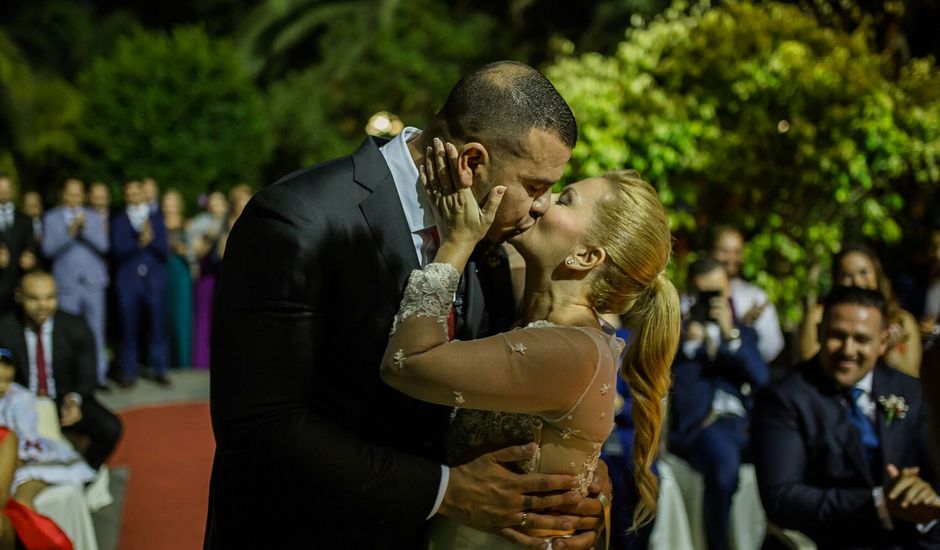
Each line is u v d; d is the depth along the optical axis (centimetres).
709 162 617
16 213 823
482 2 1435
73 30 1543
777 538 346
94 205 887
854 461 310
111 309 896
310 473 199
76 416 520
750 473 447
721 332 453
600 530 228
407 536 223
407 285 204
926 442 315
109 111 1136
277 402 198
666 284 238
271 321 198
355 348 208
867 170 630
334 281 205
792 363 481
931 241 570
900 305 585
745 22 647
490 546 217
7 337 519
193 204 1147
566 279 223
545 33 1384
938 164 680
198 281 964
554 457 213
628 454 405
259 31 1497
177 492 582
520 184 205
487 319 242
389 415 214
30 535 381
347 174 212
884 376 321
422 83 1353
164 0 1661
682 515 442
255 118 1215
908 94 658
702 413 445
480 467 209
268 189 207
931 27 886
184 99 1156
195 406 806
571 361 206
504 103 201
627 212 221
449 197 204
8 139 1157
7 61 1160
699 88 632
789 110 632
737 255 543
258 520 211
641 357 239
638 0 1216
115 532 514
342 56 1388
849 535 301
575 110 612
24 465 448
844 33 726
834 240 645
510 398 201
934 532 296
